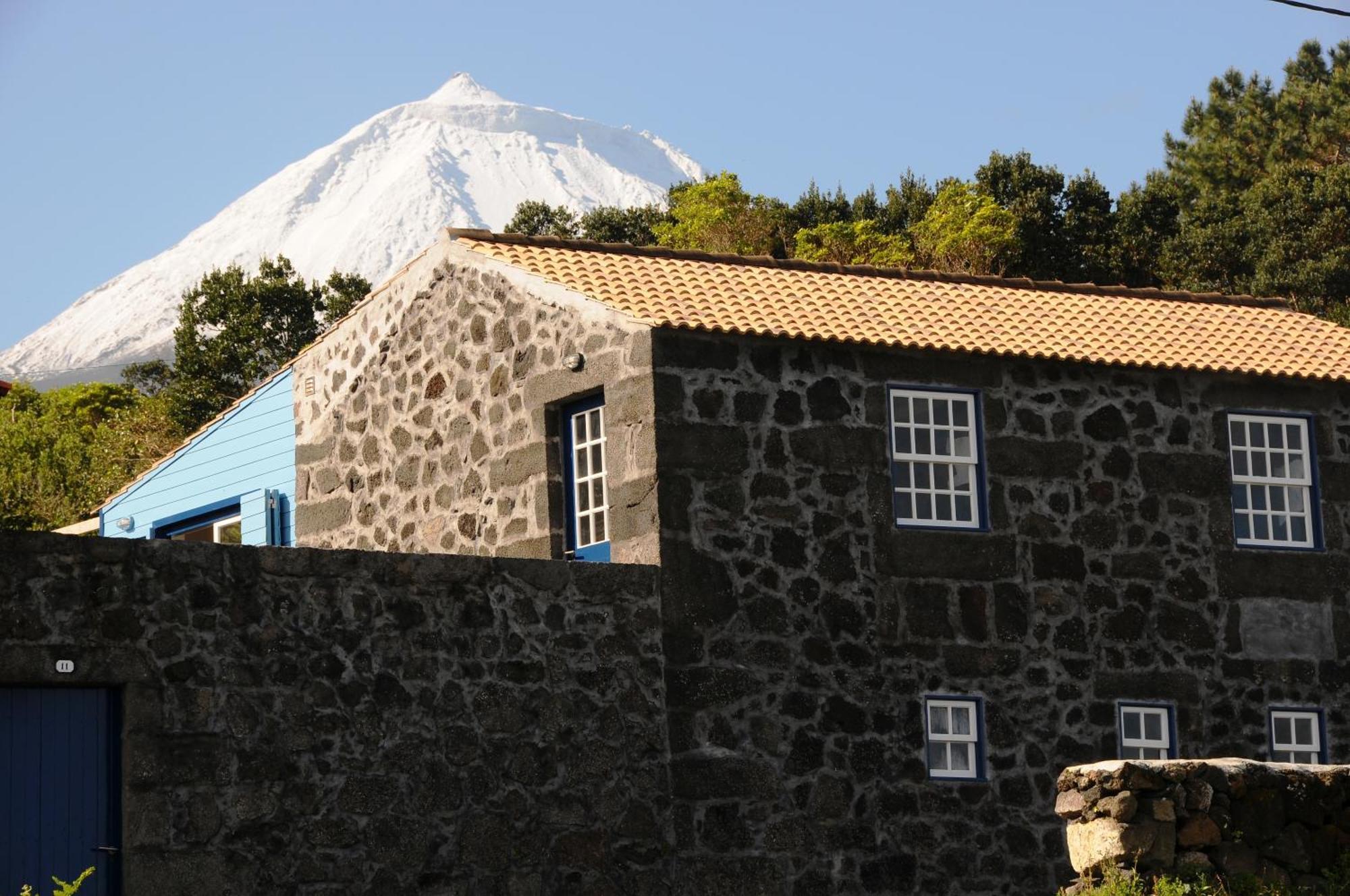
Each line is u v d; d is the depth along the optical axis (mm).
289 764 14898
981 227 48281
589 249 20688
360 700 15352
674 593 17141
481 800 15781
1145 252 50500
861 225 48750
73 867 13969
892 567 18203
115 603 14336
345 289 56375
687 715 16953
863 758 17672
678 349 17688
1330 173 49000
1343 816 14031
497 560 16312
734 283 19734
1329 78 59062
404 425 21219
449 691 15812
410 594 15789
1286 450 20734
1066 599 19000
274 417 23750
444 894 15438
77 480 42500
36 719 14016
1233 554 19984
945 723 18281
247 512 24094
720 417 17719
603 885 16234
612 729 16578
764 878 16953
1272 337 21609
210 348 53094
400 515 21094
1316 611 20312
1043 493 19156
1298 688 20000
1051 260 50125
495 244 20531
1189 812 13539
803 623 17672
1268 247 48438
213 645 14734
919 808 17812
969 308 20531
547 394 18953
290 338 54031
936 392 18922
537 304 19234
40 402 60375
